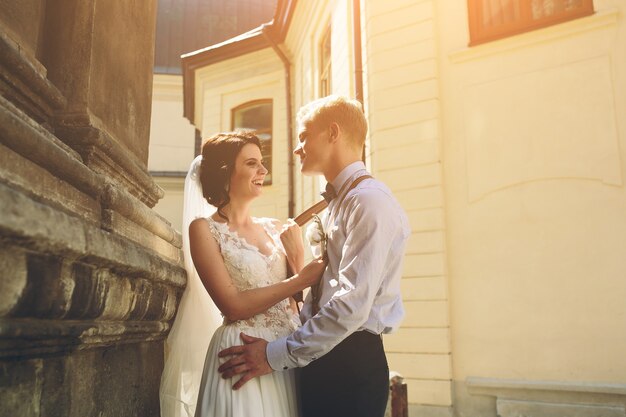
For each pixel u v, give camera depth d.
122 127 2.26
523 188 5.77
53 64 1.93
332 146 2.15
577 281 5.37
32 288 1.18
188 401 2.28
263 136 12.74
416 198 6.26
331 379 1.92
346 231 1.95
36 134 1.37
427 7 6.67
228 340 2.07
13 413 1.27
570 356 5.29
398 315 2.02
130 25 2.41
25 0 1.76
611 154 5.40
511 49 6.06
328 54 9.66
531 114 5.85
